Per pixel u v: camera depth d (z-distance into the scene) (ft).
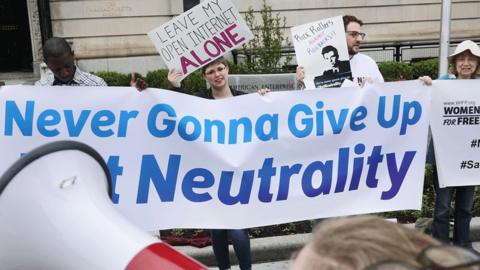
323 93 11.90
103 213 5.48
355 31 13.89
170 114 11.40
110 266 5.13
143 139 11.42
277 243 14.46
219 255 12.25
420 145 12.45
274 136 11.78
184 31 12.54
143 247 5.24
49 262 5.36
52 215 5.35
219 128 11.60
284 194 11.97
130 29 46.42
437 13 51.80
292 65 37.37
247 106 11.63
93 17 45.93
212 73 12.14
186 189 11.63
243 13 47.52
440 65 21.90
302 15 49.39
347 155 12.19
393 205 12.53
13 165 5.31
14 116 11.03
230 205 11.75
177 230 15.03
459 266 2.61
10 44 54.70
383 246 2.77
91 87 11.16
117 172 11.43
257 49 32.91
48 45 11.91
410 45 50.19
